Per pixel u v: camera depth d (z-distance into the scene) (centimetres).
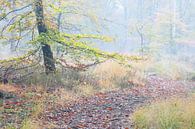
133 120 928
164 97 1300
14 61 1345
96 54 1407
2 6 1280
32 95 1176
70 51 1427
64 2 1570
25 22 1369
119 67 1656
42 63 1505
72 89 1330
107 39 1487
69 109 1072
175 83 1761
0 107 994
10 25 1406
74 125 909
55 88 1309
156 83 1709
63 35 1426
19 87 1273
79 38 1445
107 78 1547
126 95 1335
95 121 952
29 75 1361
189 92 1435
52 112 1022
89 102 1183
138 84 1577
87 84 1416
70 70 1488
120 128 878
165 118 853
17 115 945
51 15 1470
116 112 1062
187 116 862
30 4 1352
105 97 1276
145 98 1297
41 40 1351
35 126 848
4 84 1266
